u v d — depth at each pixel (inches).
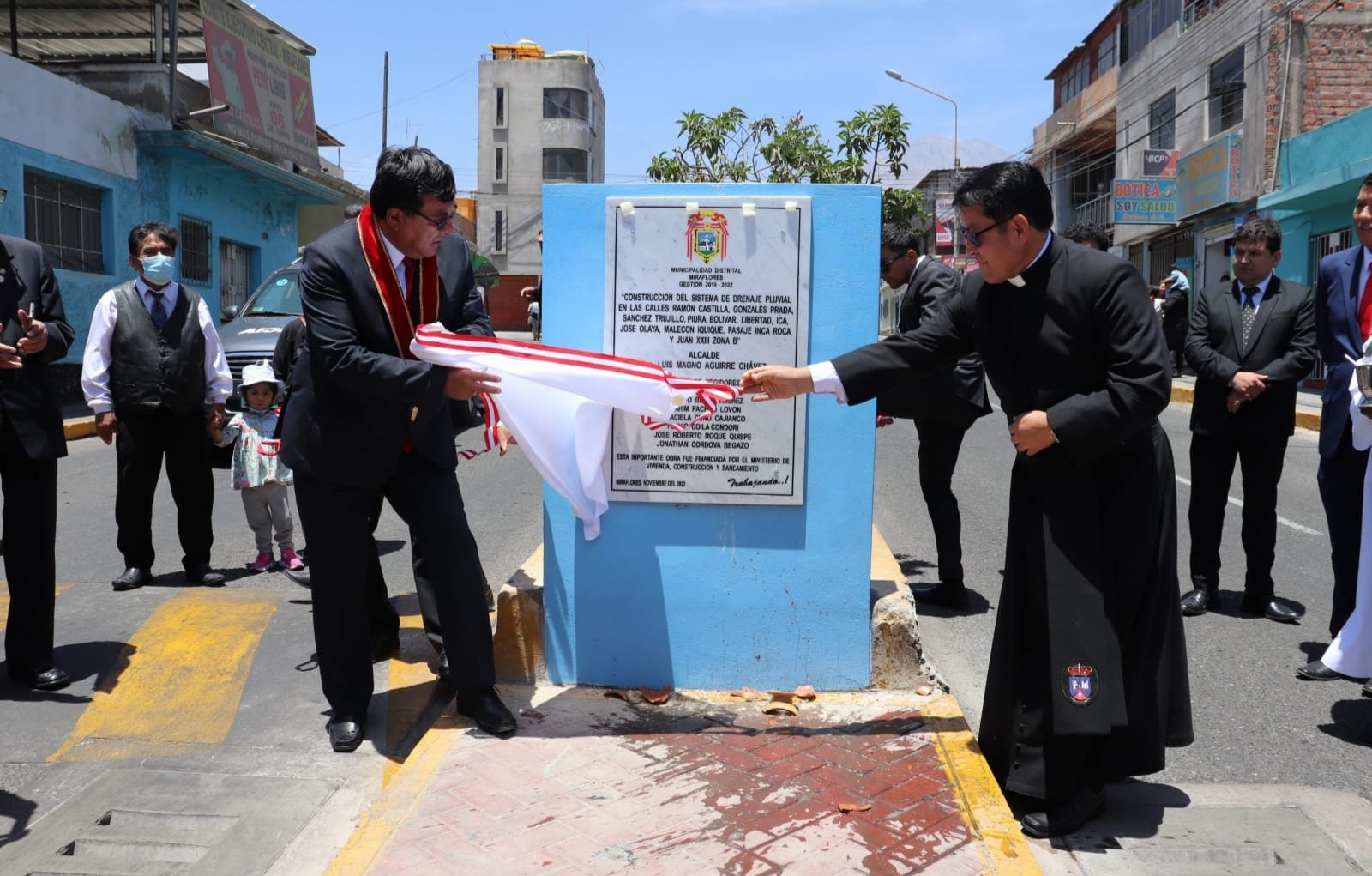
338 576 146.4
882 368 134.0
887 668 158.1
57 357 165.9
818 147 490.0
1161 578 123.0
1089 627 118.2
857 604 156.8
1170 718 127.0
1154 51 1015.0
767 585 157.2
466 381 132.0
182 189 722.8
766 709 149.8
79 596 216.5
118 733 154.1
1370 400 154.2
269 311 429.4
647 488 155.9
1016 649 125.7
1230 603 226.7
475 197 2197.3
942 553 217.9
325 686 150.3
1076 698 117.7
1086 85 1331.2
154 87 694.5
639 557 157.8
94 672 175.6
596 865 110.1
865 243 150.3
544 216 152.9
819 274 151.3
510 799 124.3
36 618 167.3
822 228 150.8
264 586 227.9
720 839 115.0
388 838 115.6
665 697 154.4
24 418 160.6
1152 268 1068.5
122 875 118.0
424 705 162.9
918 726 144.4
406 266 144.3
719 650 158.6
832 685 157.9
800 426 153.6
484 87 2187.5
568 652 159.9
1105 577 119.9
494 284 693.3
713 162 494.3
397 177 132.7
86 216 624.4
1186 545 284.0
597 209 152.4
